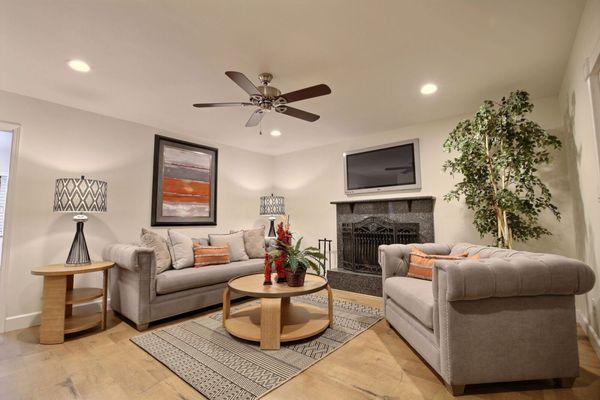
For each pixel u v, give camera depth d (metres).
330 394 1.69
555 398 1.63
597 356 2.06
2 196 4.28
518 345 1.67
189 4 1.73
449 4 1.75
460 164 2.95
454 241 3.60
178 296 2.95
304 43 2.12
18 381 1.84
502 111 2.66
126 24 1.90
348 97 3.06
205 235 4.46
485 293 1.62
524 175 2.64
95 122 3.40
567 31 2.02
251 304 3.53
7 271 2.75
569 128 2.65
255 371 1.93
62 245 3.07
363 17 1.85
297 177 5.28
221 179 4.77
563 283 1.63
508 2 1.74
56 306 2.43
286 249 2.67
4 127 2.80
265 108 2.54
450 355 1.66
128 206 3.62
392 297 2.53
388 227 4.05
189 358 2.12
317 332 2.44
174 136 4.19
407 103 3.22
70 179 2.75
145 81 2.67
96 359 2.12
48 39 2.05
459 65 2.44
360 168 4.45
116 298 3.07
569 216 2.91
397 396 1.66
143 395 1.69
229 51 2.21
